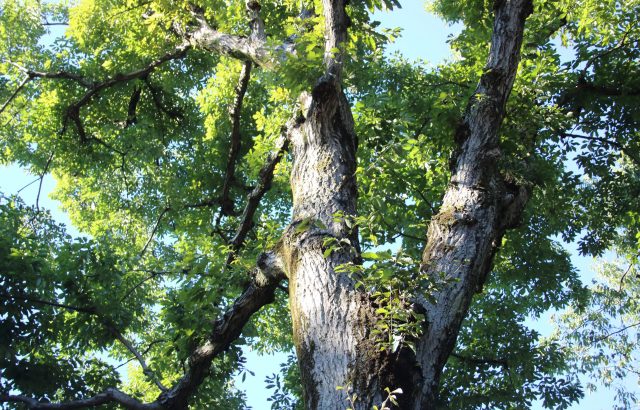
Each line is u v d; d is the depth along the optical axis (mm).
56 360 8672
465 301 5016
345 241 5125
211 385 9000
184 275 8594
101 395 6543
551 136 10508
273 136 9727
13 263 8477
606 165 11641
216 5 10633
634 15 10211
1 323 8328
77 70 15094
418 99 10250
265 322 13461
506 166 6512
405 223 9242
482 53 10508
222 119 14438
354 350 4504
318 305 4875
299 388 9523
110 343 8625
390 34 8234
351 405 4227
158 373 9398
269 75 7887
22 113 15242
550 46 10617
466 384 10297
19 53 15734
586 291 12375
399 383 4340
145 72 13469
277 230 7395
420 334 4430
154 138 15492
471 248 5324
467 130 6473
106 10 13508
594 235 12047
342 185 6020
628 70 10461
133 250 15023
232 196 14945
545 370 10570
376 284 4699
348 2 7402
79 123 14078
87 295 8703
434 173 9977
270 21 12836
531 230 12008
